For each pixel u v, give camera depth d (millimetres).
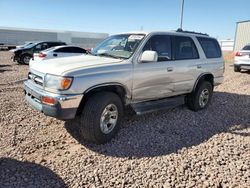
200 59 6266
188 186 3273
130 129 5055
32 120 5410
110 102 4324
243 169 3674
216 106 7012
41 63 4598
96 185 3262
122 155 4031
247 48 13797
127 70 4609
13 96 7441
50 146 4301
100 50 5406
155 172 3559
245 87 9805
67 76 3941
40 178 3377
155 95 5281
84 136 4312
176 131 5070
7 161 3766
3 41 57250
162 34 5426
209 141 4637
